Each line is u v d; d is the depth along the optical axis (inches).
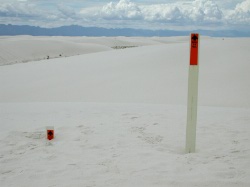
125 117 339.0
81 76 919.7
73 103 494.9
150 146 231.6
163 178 165.2
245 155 202.1
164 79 780.0
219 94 609.6
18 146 237.0
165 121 315.6
